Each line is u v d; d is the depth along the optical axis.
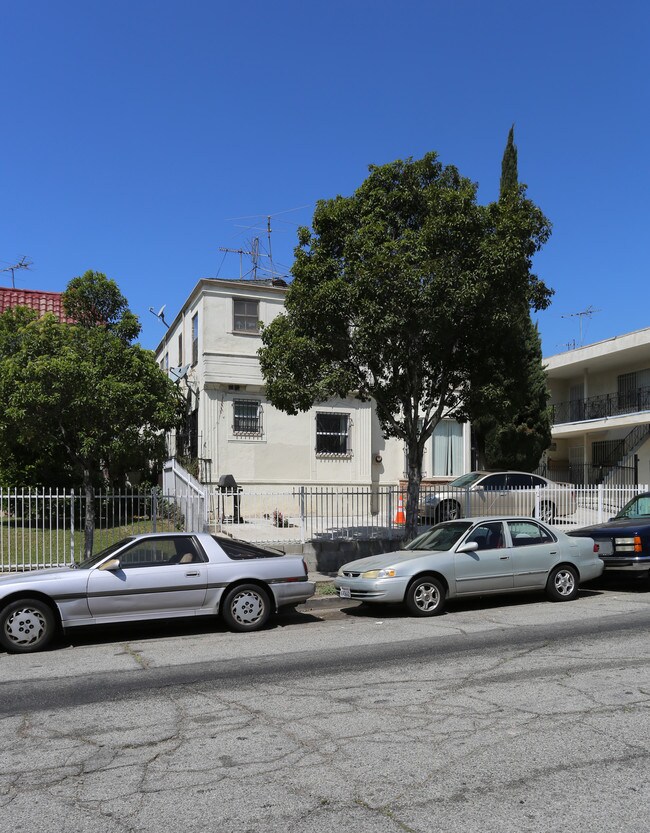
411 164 13.04
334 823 3.93
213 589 9.58
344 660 7.81
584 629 9.16
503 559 11.11
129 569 9.30
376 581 10.53
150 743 5.27
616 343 25.30
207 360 20.47
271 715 5.87
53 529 17.08
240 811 4.11
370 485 21.81
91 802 4.28
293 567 10.04
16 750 5.20
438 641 8.68
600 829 3.80
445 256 11.84
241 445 20.73
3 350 15.39
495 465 23.05
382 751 4.98
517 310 12.94
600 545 12.62
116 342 13.05
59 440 12.55
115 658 8.30
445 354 13.34
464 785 4.38
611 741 5.08
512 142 24.69
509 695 6.26
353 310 12.26
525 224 12.15
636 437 25.83
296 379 12.87
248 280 23.56
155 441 13.53
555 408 30.72
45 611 8.80
